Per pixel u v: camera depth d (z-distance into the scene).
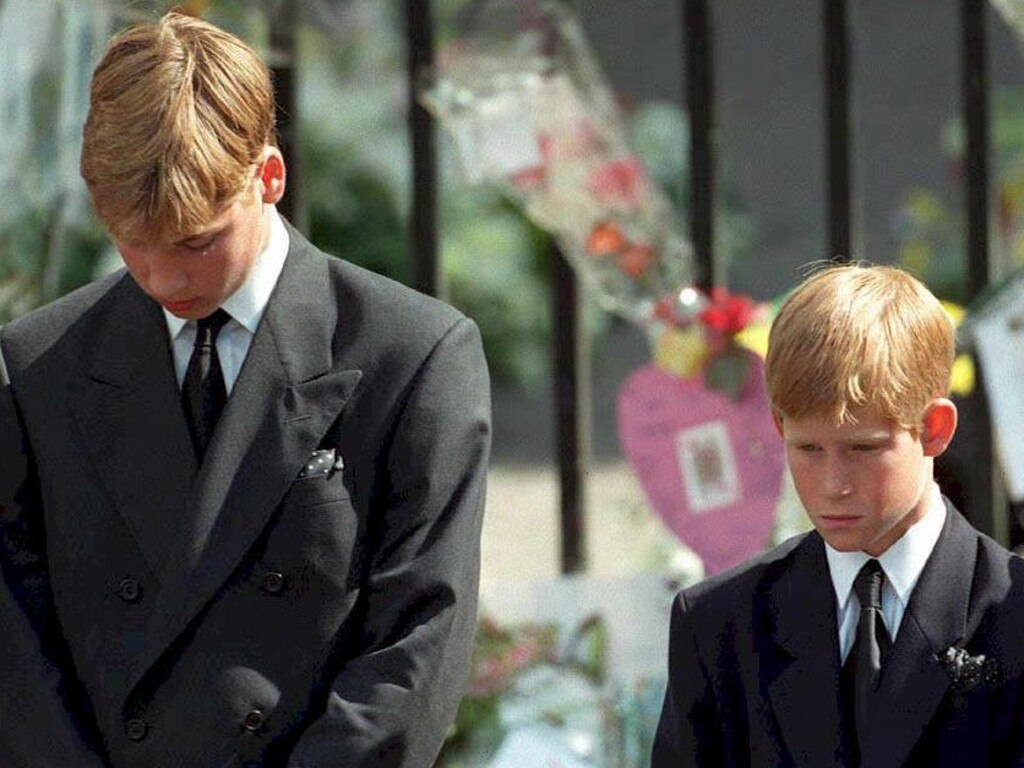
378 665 8.70
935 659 8.53
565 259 13.39
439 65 13.34
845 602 8.80
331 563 8.80
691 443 12.74
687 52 13.18
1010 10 13.36
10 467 9.19
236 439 8.86
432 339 9.05
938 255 25.38
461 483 8.95
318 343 9.03
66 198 13.57
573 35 13.45
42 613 9.13
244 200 8.52
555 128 13.36
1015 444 12.73
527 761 12.80
